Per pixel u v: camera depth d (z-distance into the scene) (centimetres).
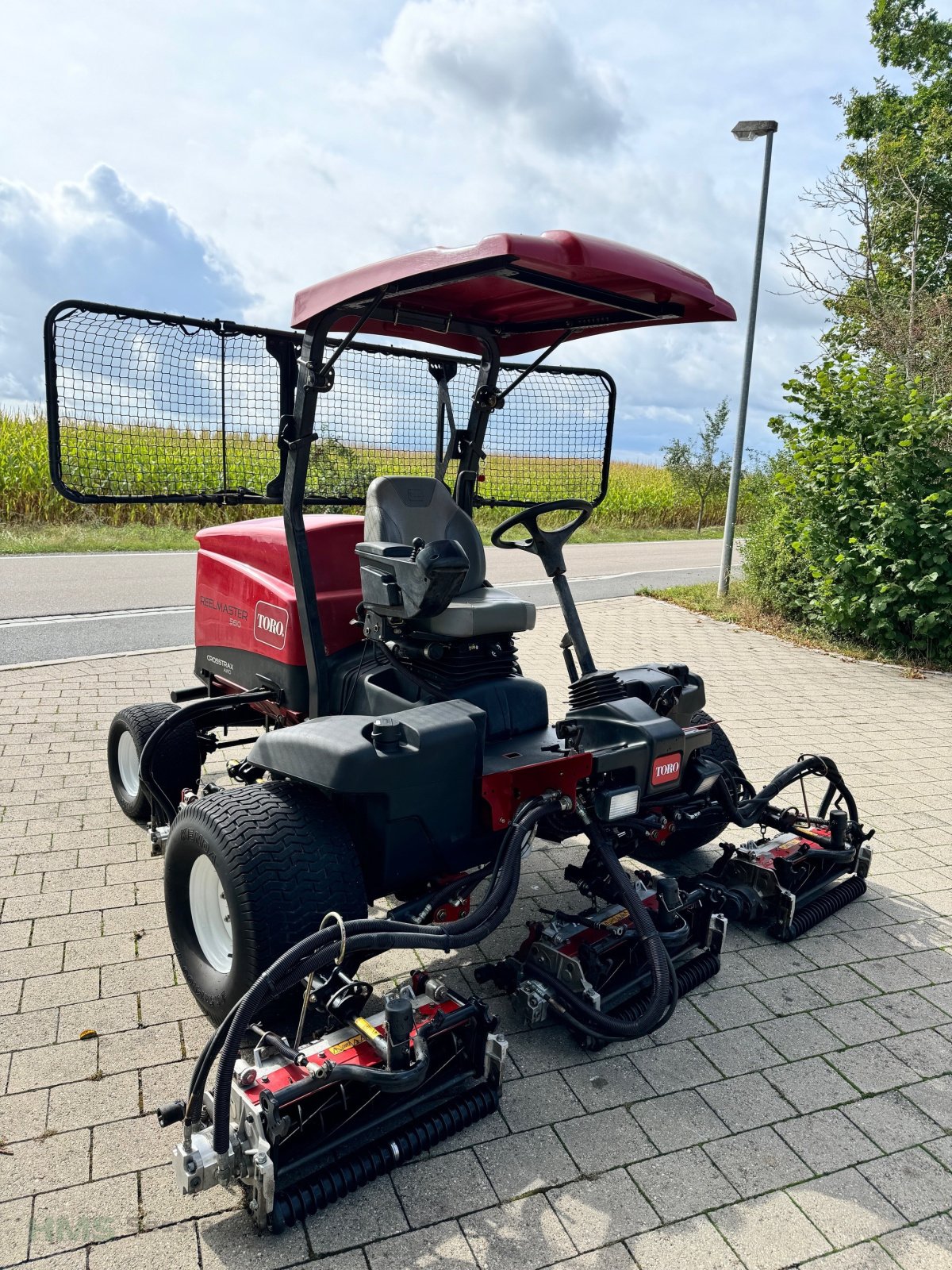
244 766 352
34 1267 192
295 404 305
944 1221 218
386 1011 215
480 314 353
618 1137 240
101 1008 281
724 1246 207
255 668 365
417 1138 223
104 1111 238
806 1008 304
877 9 2177
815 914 352
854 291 1566
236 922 244
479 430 390
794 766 389
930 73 2162
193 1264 195
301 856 248
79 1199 210
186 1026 275
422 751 254
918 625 841
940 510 834
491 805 273
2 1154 222
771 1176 229
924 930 362
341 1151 226
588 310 341
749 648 903
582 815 286
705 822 377
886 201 1683
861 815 480
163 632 814
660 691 323
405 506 322
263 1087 210
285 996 252
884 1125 250
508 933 340
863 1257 206
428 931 233
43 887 350
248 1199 206
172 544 1398
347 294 272
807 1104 257
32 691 613
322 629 335
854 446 864
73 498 319
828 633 945
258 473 357
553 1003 271
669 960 263
